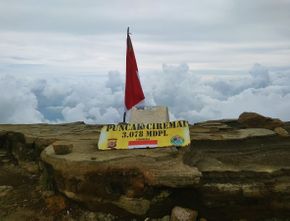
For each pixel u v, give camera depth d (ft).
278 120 11.00
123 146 8.51
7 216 7.47
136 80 9.96
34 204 7.89
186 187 6.97
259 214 7.09
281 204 7.02
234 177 7.23
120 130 8.86
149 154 7.93
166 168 7.20
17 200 8.18
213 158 8.16
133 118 9.64
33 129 12.11
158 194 7.04
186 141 8.51
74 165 7.45
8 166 10.75
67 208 7.55
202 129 10.64
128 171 7.22
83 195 7.36
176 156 7.94
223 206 7.00
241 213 7.07
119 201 7.17
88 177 7.34
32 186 8.97
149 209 7.07
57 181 7.72
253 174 7.27
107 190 7.24
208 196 6.95
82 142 9.45
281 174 7.36
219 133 9.97
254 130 10.21
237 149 8.92
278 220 7.02
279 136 9.73
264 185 6.99
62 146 8.16
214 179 7.18
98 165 7.38
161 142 8.54
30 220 7.28
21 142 11.31
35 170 9.99
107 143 8.60
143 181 7.08
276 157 8.23
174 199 7.10
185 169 7.14
